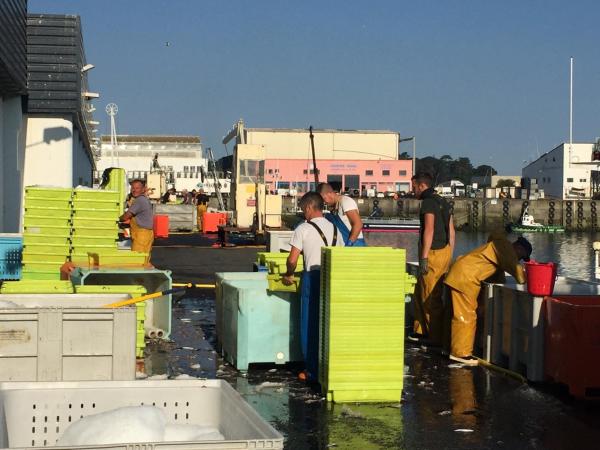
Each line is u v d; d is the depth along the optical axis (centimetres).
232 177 3678
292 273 891
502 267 981
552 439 694
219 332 1040
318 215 884
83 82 3047
